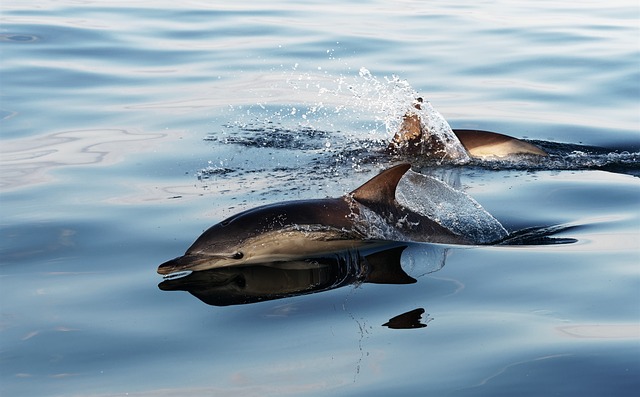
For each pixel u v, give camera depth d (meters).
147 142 11.45
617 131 12.81
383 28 19.19
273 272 7.23
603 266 7.32
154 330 6.18
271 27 19.06
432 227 8.16
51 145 11.23
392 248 7.72
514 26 19.50
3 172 10.09
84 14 19.97
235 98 13.94
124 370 5.59
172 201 9.11
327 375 5.45
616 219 8.70
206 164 10.54
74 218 8.59
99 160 10.61
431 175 10.44
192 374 5.51
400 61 16.48
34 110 12.91
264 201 9.11
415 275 7.14
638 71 15.89
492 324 6.18
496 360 5.62
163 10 20.64
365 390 5.26
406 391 5.25
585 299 6.62
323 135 12.13
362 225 7.81
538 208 9.13
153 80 14.91
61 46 17.00
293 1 22.36
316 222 7.65
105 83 14.62
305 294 6.78
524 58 16.81
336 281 7.04
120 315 6.43
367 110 13.54
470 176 10.45
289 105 13.65
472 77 15.60
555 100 14.35
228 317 6.37
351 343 5.90
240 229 7.52
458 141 11.30
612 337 5.93
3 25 18.53
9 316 6.42
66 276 7.20
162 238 8.05
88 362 5.71
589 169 10.84
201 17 19.97
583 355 5.67
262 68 15.82
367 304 6.57
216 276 7.17
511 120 13.27
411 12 21.06
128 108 13.18
